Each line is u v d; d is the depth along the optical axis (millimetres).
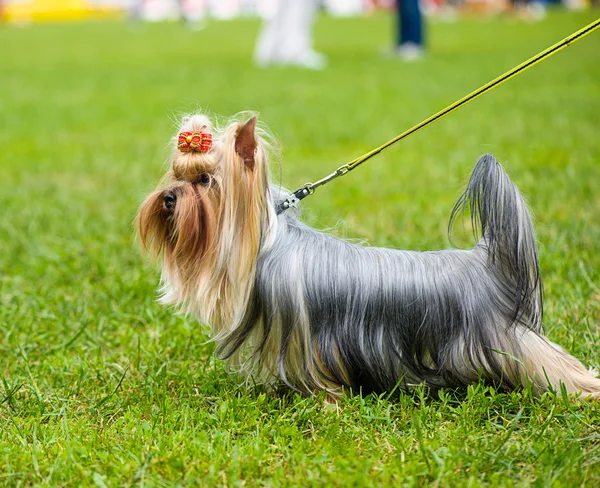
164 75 20781
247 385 4539
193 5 44906
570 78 18594
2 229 7891
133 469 3717
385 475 3594
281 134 12695
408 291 4125
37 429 4137
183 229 3988
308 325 4125
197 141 3980
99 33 36188
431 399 4340
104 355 5270
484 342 4102
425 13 44969
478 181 4066
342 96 16484
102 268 6676
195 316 4270
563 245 6809
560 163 9891
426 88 17344
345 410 4172
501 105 14961
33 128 14078
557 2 45094
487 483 3564
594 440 3869
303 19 22266
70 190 9648
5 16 46094
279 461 3805
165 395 4492
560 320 5414
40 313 5832
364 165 10484
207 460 3771
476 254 4195
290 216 4344
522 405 4137
